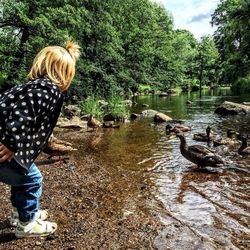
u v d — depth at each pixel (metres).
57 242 0.97
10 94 0.77
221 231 1.10
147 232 1.06
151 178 1.74
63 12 5.29
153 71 11.47
